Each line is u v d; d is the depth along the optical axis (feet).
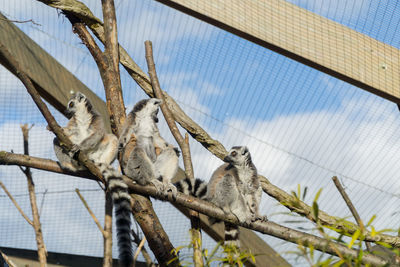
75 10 18.66
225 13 15.33
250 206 18.44
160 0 15.29
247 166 19.17
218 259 11.43
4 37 19.43
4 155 16.57
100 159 20.79
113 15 19.24
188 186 18.35
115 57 18.93
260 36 15.42
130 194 16.69
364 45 16.42
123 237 14.80
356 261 9.41
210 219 19.12
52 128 15.35
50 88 20.83
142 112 20.65
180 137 19.07
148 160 17.53
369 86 15.99
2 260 18.49
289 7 16.11
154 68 20.06
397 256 10.78
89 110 21.11
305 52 15.66
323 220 15.61
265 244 21.62
